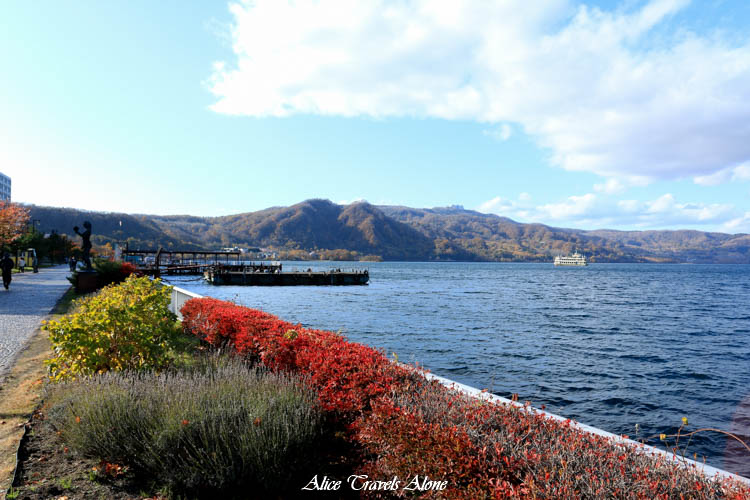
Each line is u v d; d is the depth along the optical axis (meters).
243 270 72.38
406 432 3.53
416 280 92.38
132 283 8.65
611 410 12.05
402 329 25.39
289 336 6.46
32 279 34.53
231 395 4.78
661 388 14.24
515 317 32.62
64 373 6.50
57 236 85.62
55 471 4.34
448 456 3.08
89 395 4.98
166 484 4.12
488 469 2.95
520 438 3.29
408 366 5.39
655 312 39.00
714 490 2.71
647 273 168.38
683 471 2.91
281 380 5.42
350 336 22.64
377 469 3.77
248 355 7.51
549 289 69.38
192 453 4.23
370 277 104.56
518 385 14.07
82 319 6.86
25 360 9.05
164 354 7.65
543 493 2.57
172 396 4.79
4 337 11.52
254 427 4.22
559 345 21.56
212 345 9.39
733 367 17.72
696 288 78.38
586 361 17.98
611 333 26.22
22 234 65.12
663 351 20.91
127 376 5.99
